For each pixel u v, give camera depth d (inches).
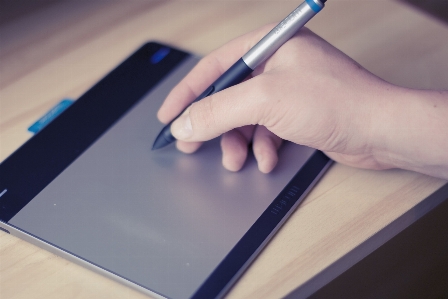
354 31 26.2
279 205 18.7
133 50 25.9
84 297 16.7
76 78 24.6
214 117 19.1
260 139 20.5
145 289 16.2
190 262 16.9
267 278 16.8
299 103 18.4
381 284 24.0
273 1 28.6
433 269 27.2
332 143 19.4
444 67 23.9
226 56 22.4
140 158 20.4
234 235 17.7
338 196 19.2
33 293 16.8
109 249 17.3
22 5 28.8
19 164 20.2
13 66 25.4
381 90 18.8
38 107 23.2
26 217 18.3
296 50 19.4
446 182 19.5
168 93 23.3
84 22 27.8
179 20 27.6
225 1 28.8
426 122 18.3
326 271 17.1
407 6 27.6
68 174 19.8
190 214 18.3
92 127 21.7
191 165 20.2
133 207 18.6
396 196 19.0
